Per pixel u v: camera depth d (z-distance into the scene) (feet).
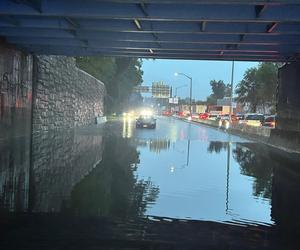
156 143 93.76
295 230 28.60
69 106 149.18
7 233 25.77
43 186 40.70
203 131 158.30
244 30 67.21
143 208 33.19
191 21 61.93
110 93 303.89
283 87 99.96
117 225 28.07
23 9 58.75
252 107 349.82
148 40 76.07
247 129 134.51
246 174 52.90
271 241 26.04
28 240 24.52
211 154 75.46
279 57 92.63
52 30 75.61
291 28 66.08
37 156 62.34
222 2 51.03
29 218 29.19
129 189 40.75
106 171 51.34
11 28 75.15
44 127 116.16
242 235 27.09
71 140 92.84
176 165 58.95
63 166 53.83
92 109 205.36
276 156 75.36
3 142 80.07
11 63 88.22
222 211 33.40
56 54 100.22
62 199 35.40
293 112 89.56
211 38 75.36
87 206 33.12
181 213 32.19
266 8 55.88
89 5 58.80
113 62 281.95
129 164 58.29
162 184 44.04
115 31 72.38
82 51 96.58
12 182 42.19
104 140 96.84
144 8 56.85
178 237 26.05
